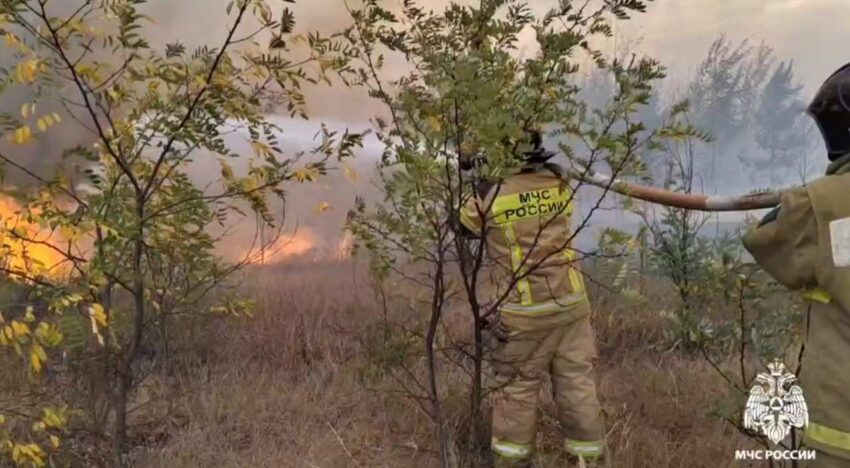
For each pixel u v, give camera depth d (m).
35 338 2.15
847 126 1.95
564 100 2.23
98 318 2.21
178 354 3.99
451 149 2.18
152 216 2.64
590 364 3.14
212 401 3.53
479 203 2.53
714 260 3.01
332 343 4.15
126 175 2.71
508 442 3.03
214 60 2.58
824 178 1.92
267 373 3.93
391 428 3.36
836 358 1.88
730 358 3.64
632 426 3.37
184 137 2.57
